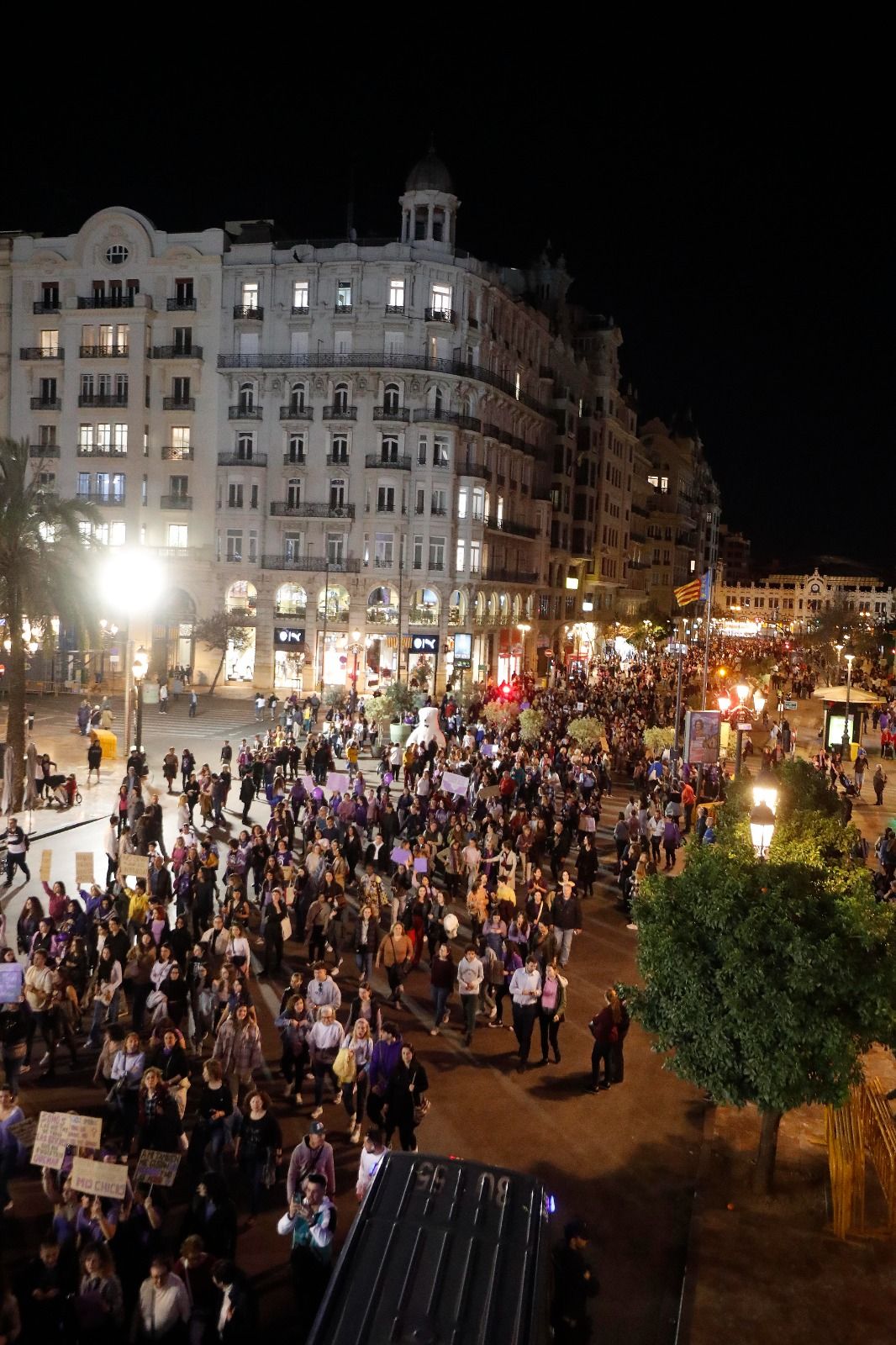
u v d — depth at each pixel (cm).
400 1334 654
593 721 3684
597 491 8481
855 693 4297
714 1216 1059
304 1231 871
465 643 5922
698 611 11281
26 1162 1134
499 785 2802
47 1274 805
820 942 950
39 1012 1320
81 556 2870
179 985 1399
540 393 7431
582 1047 1517
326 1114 1283
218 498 5934
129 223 5862
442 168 5750
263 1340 872
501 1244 738
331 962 1712
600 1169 1170
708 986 1015
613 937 2008
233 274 5838
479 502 6091
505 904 1772
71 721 4422
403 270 5666
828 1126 1075
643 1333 899
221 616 5759
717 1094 1016
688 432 13462
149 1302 780
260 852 1975
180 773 3381
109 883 1794
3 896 2072
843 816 1545
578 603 8356
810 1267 977
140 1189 1003
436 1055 1467
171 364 5916
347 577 5838
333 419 5766
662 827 2430
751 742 4166
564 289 7919
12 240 6009
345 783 2572
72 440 5981
